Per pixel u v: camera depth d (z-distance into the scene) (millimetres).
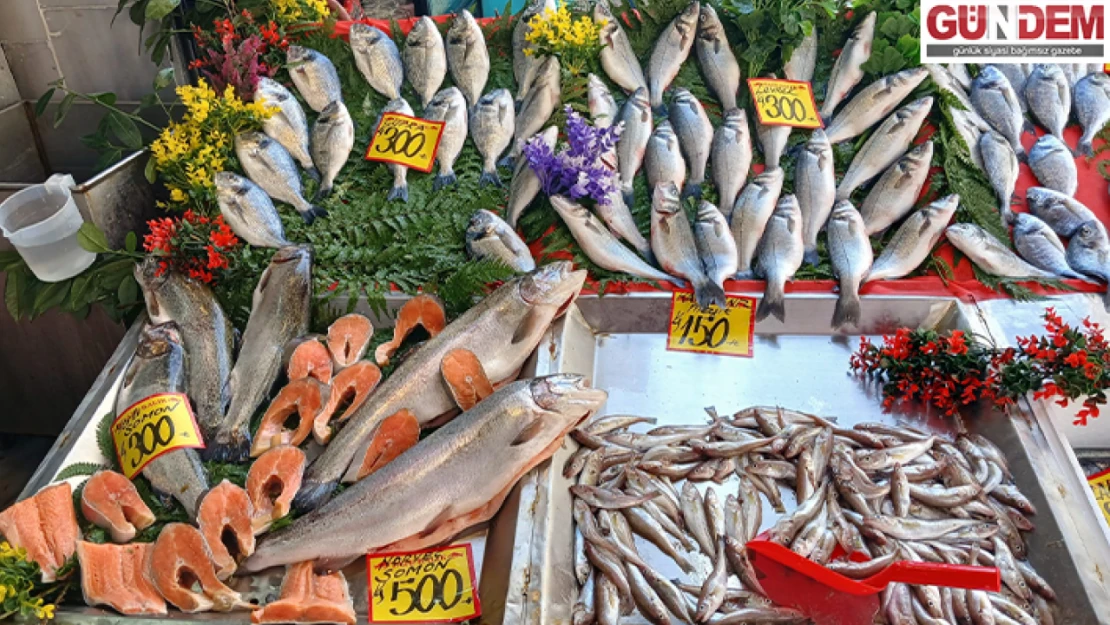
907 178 2914
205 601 1839
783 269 2770
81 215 2934
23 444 3871
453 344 2432
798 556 1676
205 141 3072
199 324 2600
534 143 2889
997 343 2557
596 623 1930
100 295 2891
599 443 2359
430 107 3188
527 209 3021
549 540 1991
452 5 4898
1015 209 3004
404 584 1985
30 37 3689
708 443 2350
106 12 3586
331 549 1981
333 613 1839
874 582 1558
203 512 1945
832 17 3215
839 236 2834
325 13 3451
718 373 2697
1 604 1760
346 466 2211
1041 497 2113
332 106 3152
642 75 3309
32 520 1963
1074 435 2686
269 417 2336
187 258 2742
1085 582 1899
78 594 1897
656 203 2826
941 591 1913
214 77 3225
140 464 2182
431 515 2014
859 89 3225
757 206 2896
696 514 2168
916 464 2270
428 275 2855
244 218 2877
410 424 2215
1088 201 3041
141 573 1888
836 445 2295
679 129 3113
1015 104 3104
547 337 2596
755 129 3170
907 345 2510
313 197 3107
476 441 2027
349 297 2801
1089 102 3154
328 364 2518
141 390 2369
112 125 3178
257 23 3430
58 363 3373
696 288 2756
